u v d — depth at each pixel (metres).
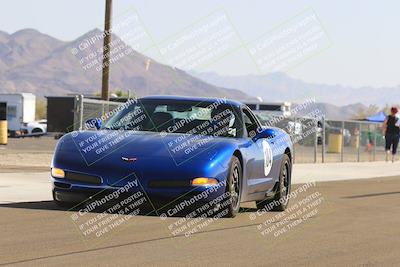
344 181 31.31
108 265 10.59
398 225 16.28
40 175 25.69
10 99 88.31
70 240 12.60
